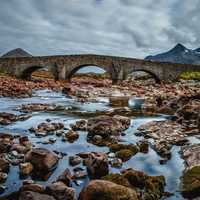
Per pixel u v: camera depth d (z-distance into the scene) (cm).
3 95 2836
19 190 577
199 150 848
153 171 758
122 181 621
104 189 539
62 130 1199
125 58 5741
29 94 3169
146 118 1661
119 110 2033
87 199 540
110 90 4038
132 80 7325
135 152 914
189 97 2183
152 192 601
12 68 6150
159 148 932
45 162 721
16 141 1011
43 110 1969
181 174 737
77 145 994
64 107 2173
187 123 1403
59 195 545
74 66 5809
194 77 6000
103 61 5706
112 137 1105
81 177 687
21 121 1475
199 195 611
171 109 2105
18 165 755
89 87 4359
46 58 5925
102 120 1199
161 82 5850
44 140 1048
